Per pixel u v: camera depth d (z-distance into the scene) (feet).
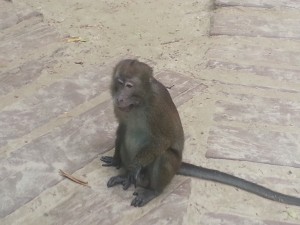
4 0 11.66
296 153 8.38
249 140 8.56
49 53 10.34
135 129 7.74
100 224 7.34
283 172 8.09
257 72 9.95
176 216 7.45
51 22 11.23
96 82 9.66
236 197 7.70
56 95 9.36
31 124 8.78
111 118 8.91
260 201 7.66
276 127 8.82
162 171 7.57
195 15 11.61
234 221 7.39
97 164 8.17
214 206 7.59
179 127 7.72
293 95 9.46
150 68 7.49
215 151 8.37
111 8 11.83
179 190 7.78
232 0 11.80
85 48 10.53
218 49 10.50
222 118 8.95
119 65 7.48
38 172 8.00
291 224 7.39
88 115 8.96
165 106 7.54
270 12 11.51
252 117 8.99
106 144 8.47
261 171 8.10
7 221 7.37
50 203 7.60
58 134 8.61
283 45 10.62
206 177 7.89
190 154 8.32
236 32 10.93
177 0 12.16
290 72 9.95
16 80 9.66
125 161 8.04
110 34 10.98
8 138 8.53
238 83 9.70
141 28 11.19
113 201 7.63
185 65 10.15
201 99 9.34
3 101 9.23
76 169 8.08
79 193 7.73
